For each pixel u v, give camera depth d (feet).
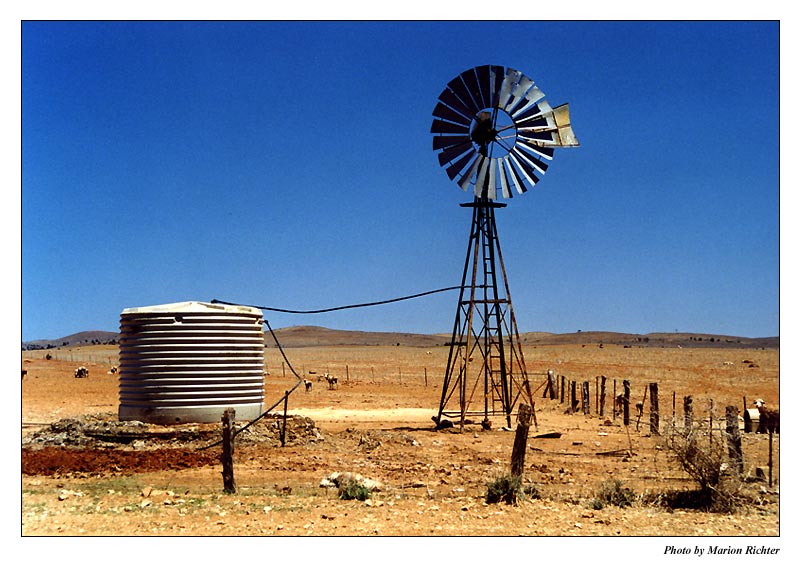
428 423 99.09
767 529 45.57
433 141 95.61
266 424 76.07
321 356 397.19
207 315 75.46
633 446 79.46
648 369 228.22
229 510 47.88
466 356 96.07
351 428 89.20
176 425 73.87
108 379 170.60
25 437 73.87
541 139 95.76
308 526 44.34
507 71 94.79
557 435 87.81
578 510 49.16
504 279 98.07
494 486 51.08
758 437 79.92
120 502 50.08
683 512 49.70
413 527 44.39
